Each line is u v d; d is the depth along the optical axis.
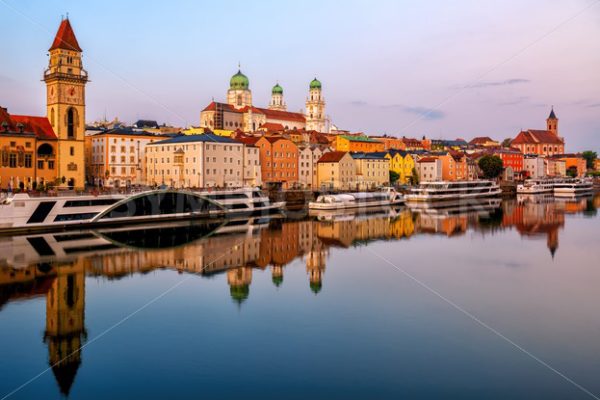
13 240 101.69
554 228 131.38
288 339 52.50
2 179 136.25
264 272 79.81
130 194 124.69
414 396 41.81
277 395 41.88
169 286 71.25
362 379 44.38
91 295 66.75
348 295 67.31
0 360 48.19
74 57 148.12
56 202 112.44
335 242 109.00
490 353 49.44
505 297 66.81
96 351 49.72
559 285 72.81
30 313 59.94
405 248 102.31
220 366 46.62
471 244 107.06
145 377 44.72
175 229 121.75
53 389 42.97
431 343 51.66
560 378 44.72
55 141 145.75
